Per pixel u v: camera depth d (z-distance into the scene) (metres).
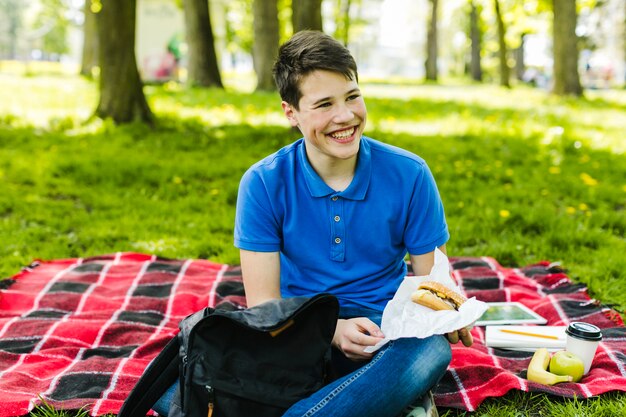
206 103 11.80
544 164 7.16
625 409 2.32
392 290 2.46
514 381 2.53
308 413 1.94
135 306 3.50
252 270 2.41
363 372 2.04
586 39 42.44
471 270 4.01
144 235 4.76
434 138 8.71
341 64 2.15
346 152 2.22
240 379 2.00
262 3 15.30
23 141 7.68
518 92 19.34
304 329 2.04
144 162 6.68
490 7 23.44
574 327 2.70
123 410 2.10
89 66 20.06
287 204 2.39
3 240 4.49
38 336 3.08
